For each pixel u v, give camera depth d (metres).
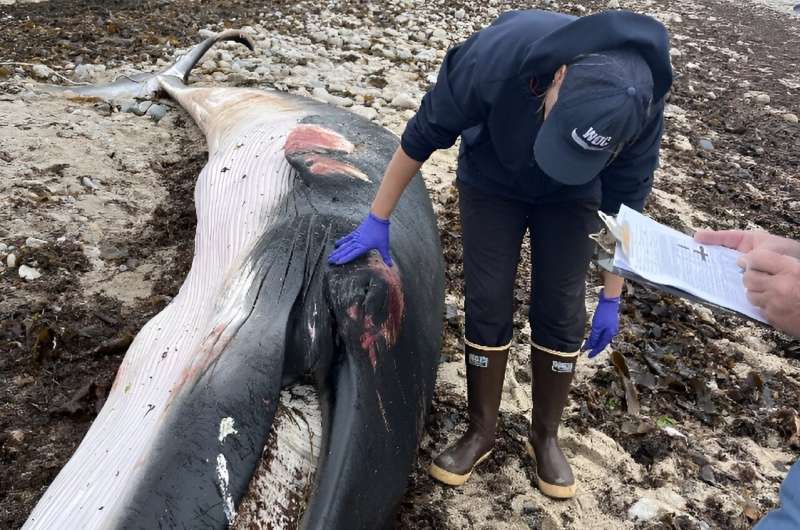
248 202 3.92
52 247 4.46
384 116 6.69
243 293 2.86
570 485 3.37
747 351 4.62
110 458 2.49
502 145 2.84
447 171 6.07
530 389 4.02
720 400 4.16
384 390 2.66
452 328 4.38
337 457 2.38
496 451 3.61
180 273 4.48
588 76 2.31
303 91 6.90
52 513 2.40
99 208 4.92
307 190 3.66
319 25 8.95
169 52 7.57
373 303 2.77
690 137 7.66
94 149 5.55
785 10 15.37
